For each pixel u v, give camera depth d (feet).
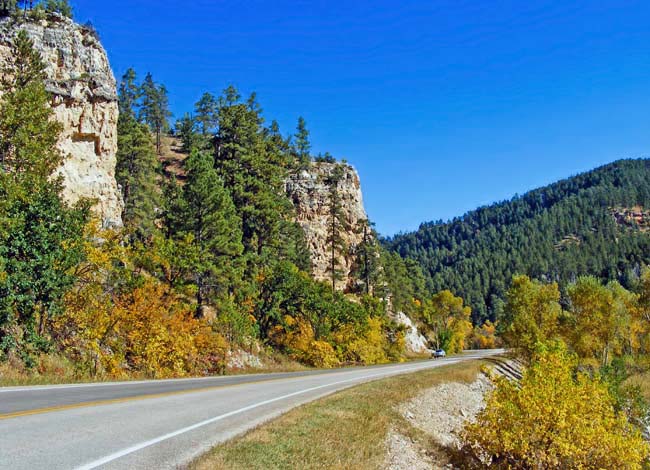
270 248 165.89
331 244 256.52
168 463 21.34
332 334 160.45
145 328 80.38
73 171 110.01
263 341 134.92
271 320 147.74
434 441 50.11
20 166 72.43
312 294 152.97
